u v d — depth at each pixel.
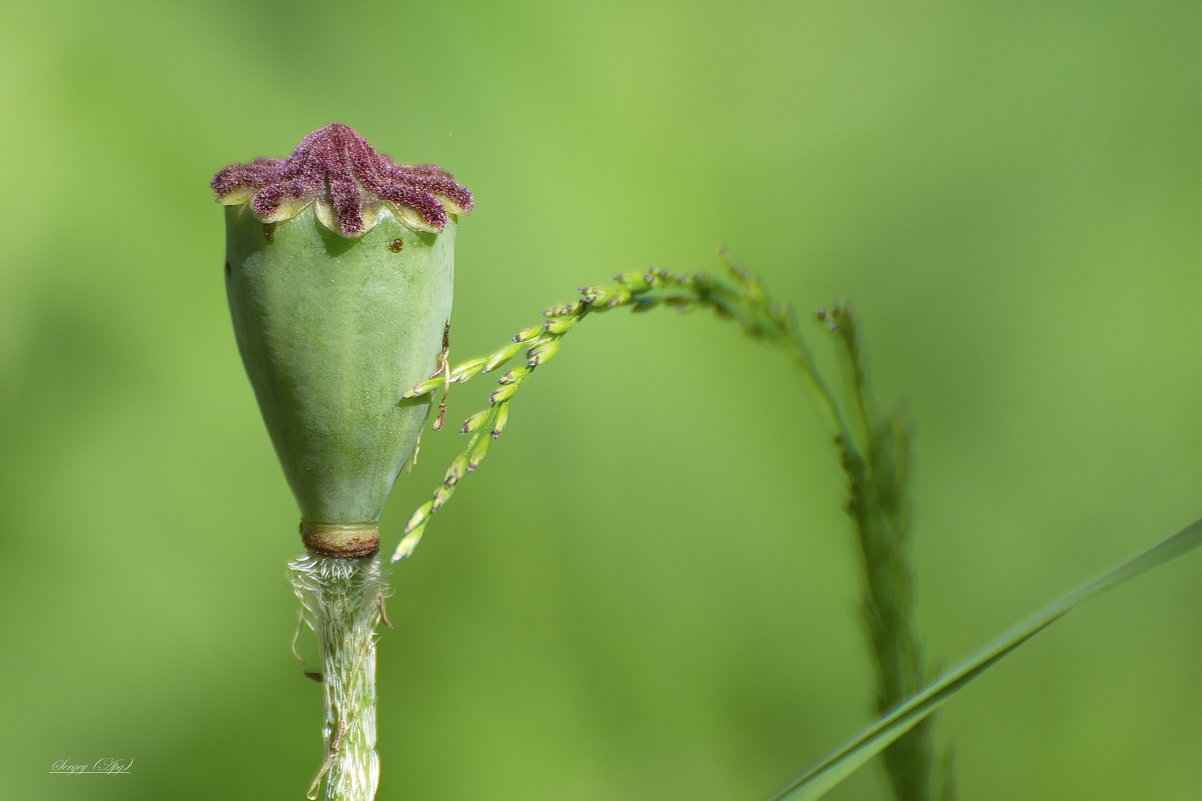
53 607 0.39
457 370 0.20
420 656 0.37
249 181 0.20
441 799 0.36
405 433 0.20
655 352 0.40
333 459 0.20
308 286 0.20
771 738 0.38
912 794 0.22
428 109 0.43
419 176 0.20
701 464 0.39
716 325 0.40
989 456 0.42
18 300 0.40
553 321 0.21
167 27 0.42
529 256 0.41
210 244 0.43
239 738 0.38
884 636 0.22
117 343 0.41
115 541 0.40
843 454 0.23
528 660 0.37
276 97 0.43
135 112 0.42
